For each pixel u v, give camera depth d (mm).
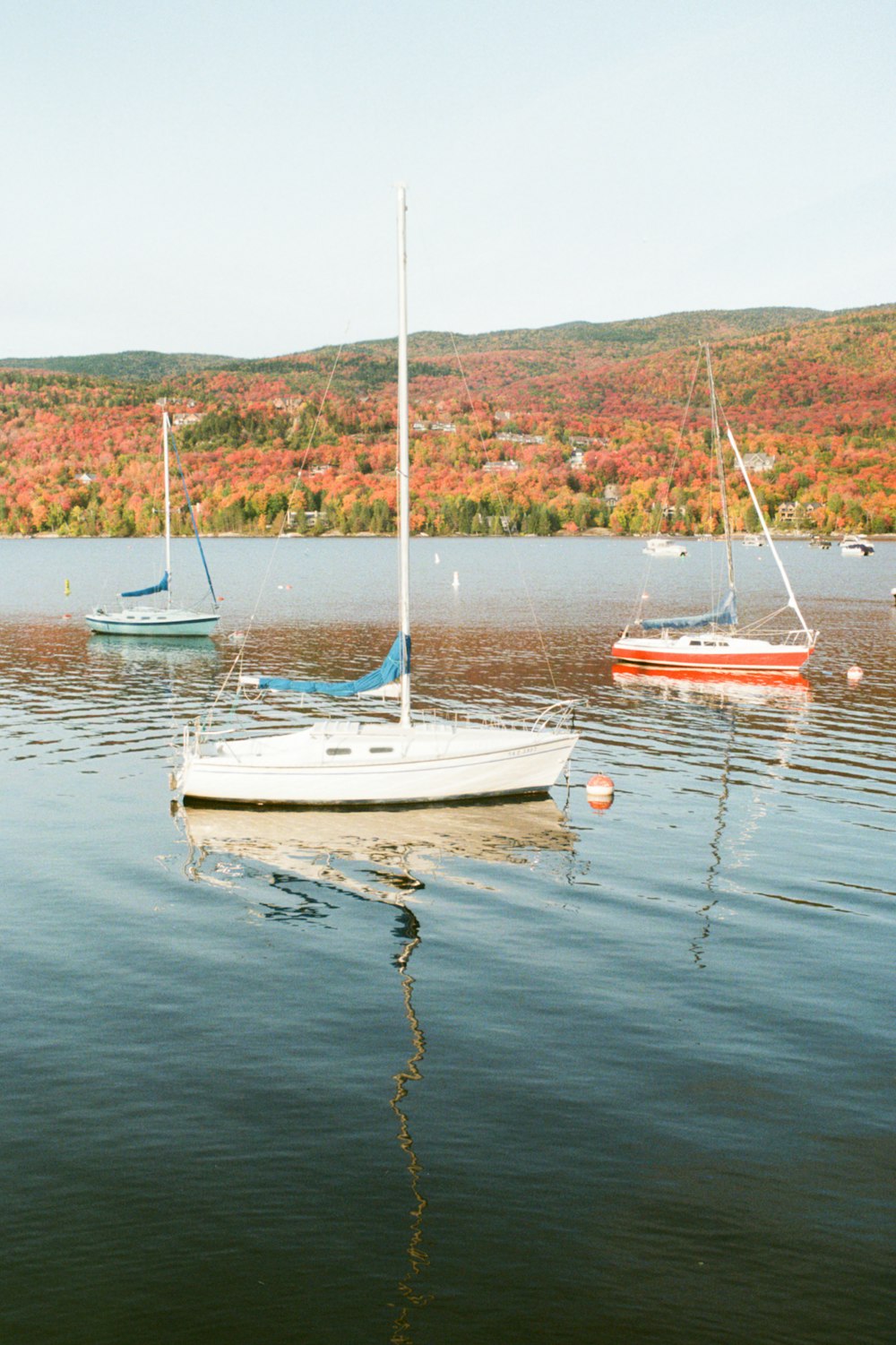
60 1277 12922
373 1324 12289
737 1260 13297
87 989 20719
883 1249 13477
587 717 48156
